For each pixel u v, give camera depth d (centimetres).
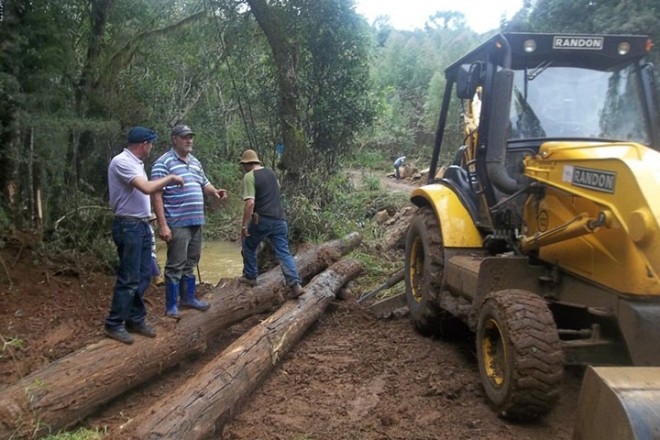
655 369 276
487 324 446
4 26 773
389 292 834
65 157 908
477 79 543
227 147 2073
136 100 1257
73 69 960
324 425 424
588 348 408
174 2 1379
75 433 403
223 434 412
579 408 280
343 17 1332
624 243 379
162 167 556
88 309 694
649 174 372
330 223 1088
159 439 353
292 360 566
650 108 521
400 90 4184
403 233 1147
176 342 524
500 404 419
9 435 368
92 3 1013
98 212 945
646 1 948
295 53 1218
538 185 468
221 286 673
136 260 492
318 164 1269
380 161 2922
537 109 530
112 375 450
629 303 377
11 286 714
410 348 596
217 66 1570
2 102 770
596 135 523
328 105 1359
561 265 448
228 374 444
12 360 519
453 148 2748
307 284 752
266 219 658
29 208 852
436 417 434
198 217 564
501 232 529
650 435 239
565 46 521
